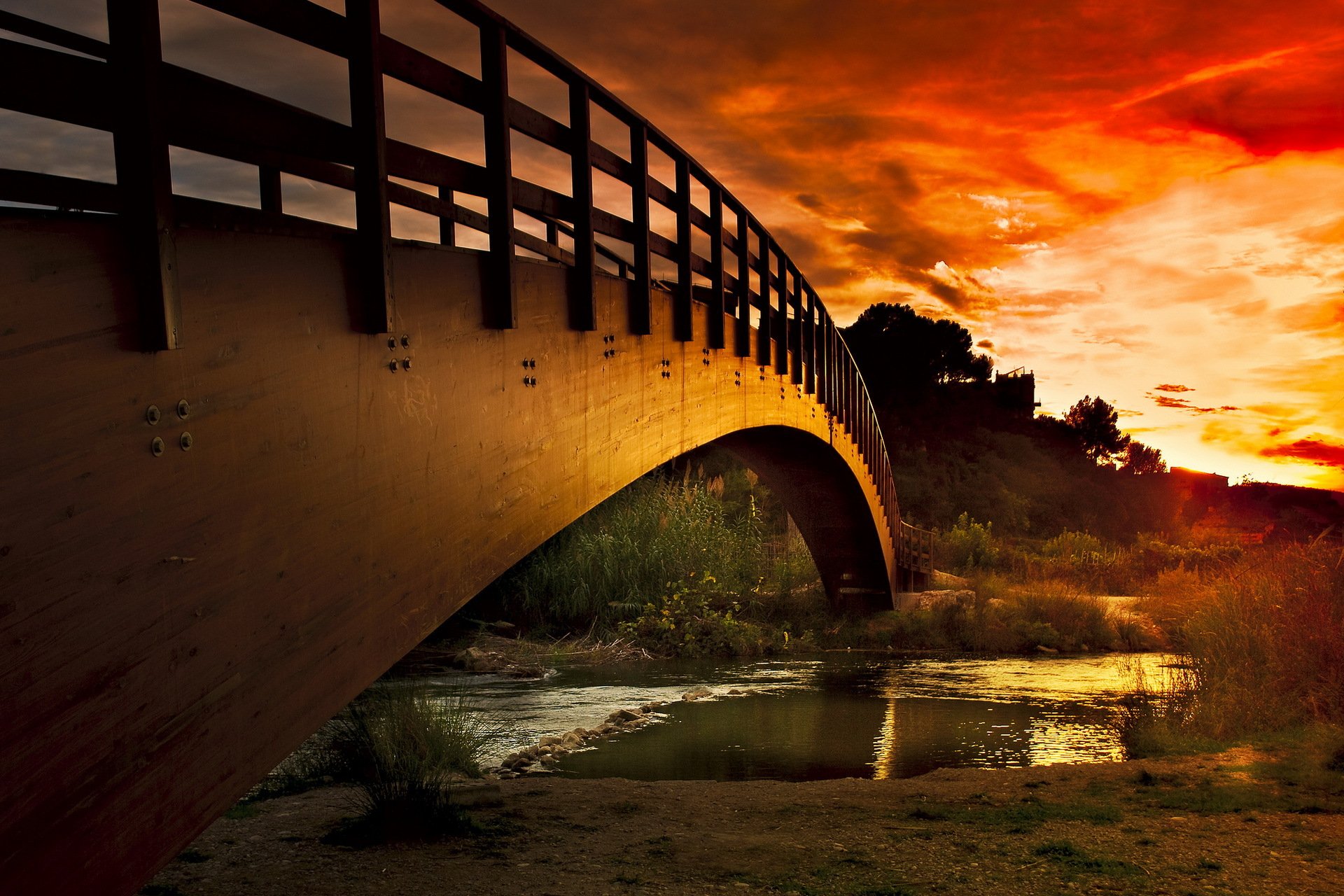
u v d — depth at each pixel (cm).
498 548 574
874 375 5697
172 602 307
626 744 1091
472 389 541
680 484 2539
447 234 697
